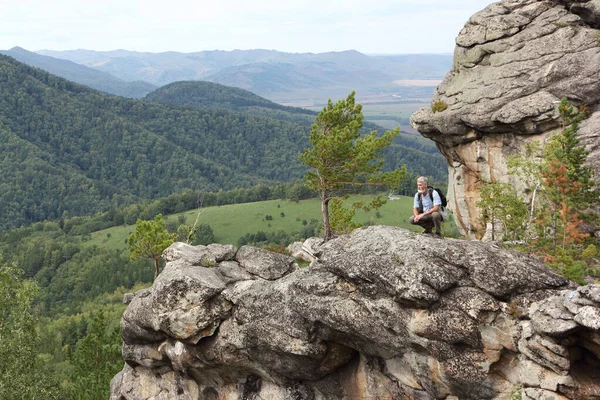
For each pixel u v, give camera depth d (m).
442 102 37.91
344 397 22.02
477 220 37.34
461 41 38.72
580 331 14.91
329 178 37.38
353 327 19.47
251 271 25.78
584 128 29.81
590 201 25.64
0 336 33.69
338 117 37.38
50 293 168.75
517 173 31.17
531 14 36.34
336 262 20.20
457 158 38.44
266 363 22.91
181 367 25.66
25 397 33.31
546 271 17.55
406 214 163.12
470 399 17.75
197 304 23.34
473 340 16.88
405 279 17.61
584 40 33.34
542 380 15.87
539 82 33.31
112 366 42.12
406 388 19.89
